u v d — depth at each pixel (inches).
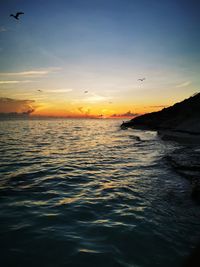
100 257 197.3
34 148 976.9
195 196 343.0
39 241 221.9
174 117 2240.4
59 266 185.5
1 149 925.2
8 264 187.5
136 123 2746.1
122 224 260.7
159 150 852.0
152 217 281.4
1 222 261.9
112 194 367.6
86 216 281.1
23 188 396.5
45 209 302.0
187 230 251.0
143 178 463.8
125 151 873.5
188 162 535.5
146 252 206.8
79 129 3038.9
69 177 477.7
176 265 189.0
